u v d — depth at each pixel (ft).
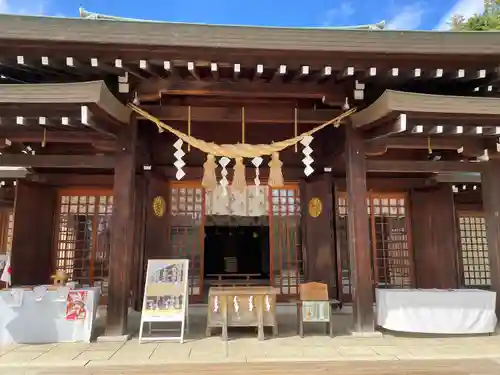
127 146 17.72
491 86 19.02
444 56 16.60
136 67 16.76
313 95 18.54
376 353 14.56
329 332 17.44
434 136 18.69
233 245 47.98
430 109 15.75
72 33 15.16
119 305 16.56
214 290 17.98
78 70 16.89
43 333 16.03
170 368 12.94
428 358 13.99
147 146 24.23
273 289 18.11
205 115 18.56
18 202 24.81
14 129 17.67
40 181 25.59
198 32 15.62
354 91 18.26
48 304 16.30
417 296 17.38
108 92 15.29
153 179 25.39
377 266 28.02
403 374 12.53
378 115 16.51
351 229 18.08
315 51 16.11
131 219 17.35
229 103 21.40
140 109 17.57
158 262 17.20
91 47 15.57
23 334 15.94
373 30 16.11
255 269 47.47
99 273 26.78
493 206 19.19
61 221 26.96
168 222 25.96
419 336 17.17
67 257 26.68
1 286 27.17
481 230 34.35
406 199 29.04
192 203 27.12
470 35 16.37
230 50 15.93
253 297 17.17
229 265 47.62
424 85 19.03
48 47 15.48
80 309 16.39
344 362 13.57
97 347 15.30
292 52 16.14
